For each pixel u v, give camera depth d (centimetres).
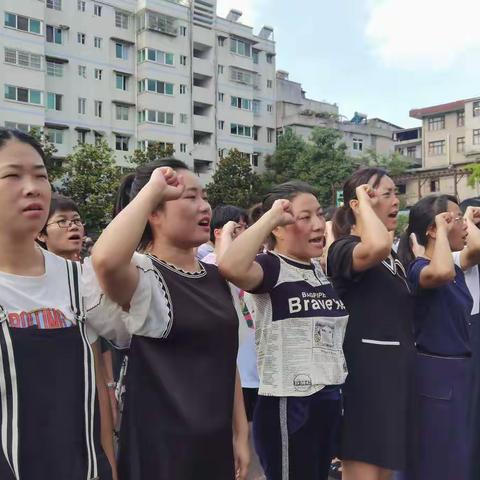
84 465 159
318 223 251
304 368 233
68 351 162
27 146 161
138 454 181
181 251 203
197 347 187
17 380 150
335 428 249
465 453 292
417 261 306
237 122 3488
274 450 235
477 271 342
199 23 3303
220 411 187
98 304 178
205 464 181
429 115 3953
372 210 262
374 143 4197
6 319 152
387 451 254
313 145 3303
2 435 146
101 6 2928
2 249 160
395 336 265
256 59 3725
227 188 2756
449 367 294
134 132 3053
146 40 3014
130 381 186
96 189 2262
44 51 2645
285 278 239
